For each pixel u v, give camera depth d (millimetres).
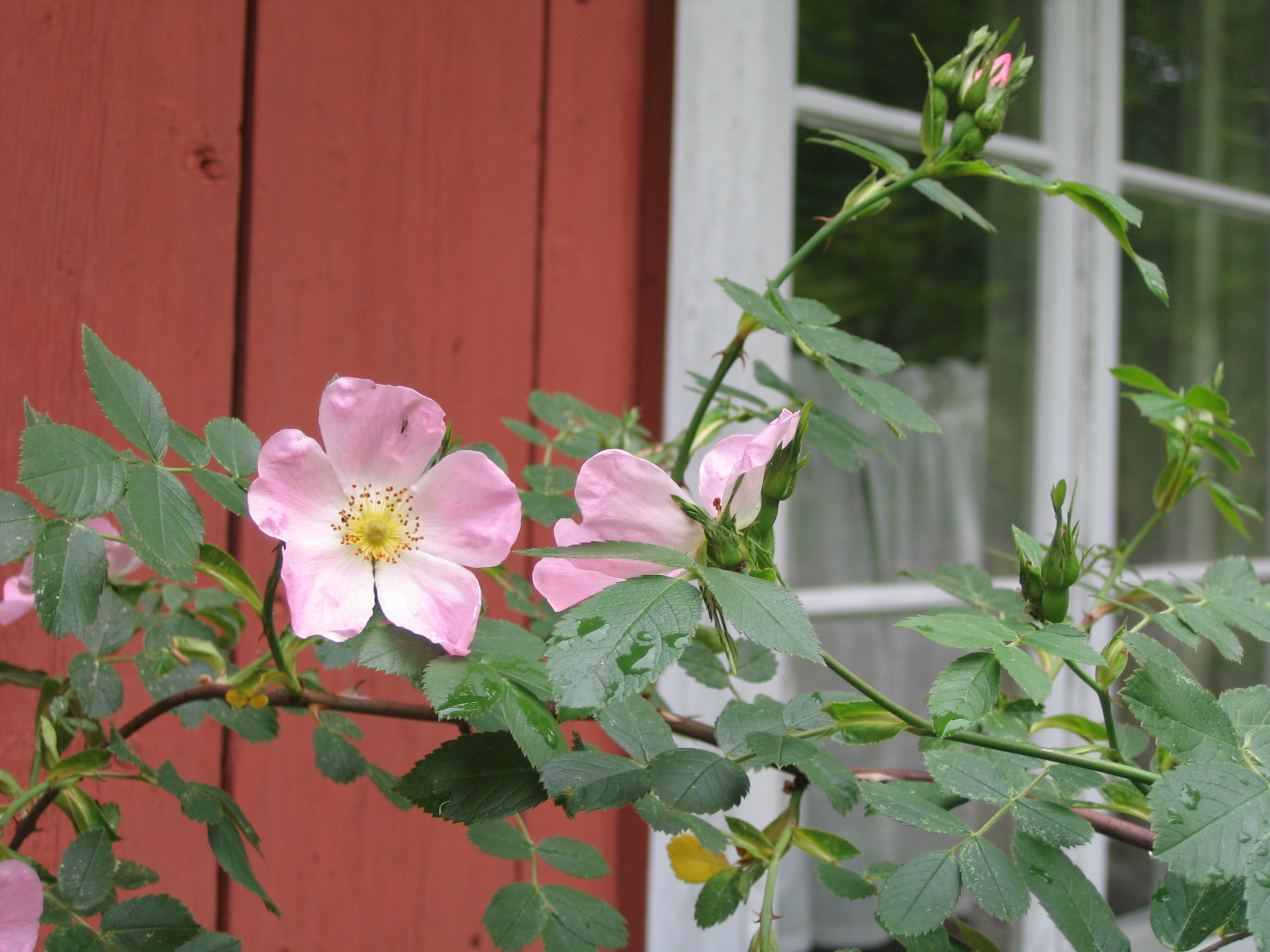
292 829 722
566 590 502
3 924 505
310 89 723
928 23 1233
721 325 875
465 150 786
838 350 562
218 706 590
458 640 496
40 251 669
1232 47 1433
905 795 527
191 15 698
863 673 1171
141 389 507
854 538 1220
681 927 836
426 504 510
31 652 668
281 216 718
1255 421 1474
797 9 1104
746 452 495
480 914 799
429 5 769
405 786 499
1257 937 464
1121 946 507
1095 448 1218
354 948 746
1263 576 1400
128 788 685
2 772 563
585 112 844
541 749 484
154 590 620
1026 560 522
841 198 1165
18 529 500
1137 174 1309
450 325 782
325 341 732
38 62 667
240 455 528
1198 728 496
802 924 1098
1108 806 544
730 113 880
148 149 689
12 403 663
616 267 864
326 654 568
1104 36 1233
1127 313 1364
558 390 835
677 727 570
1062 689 1076
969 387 1291
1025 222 1243
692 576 493
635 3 867
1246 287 1461
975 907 1100
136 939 520
